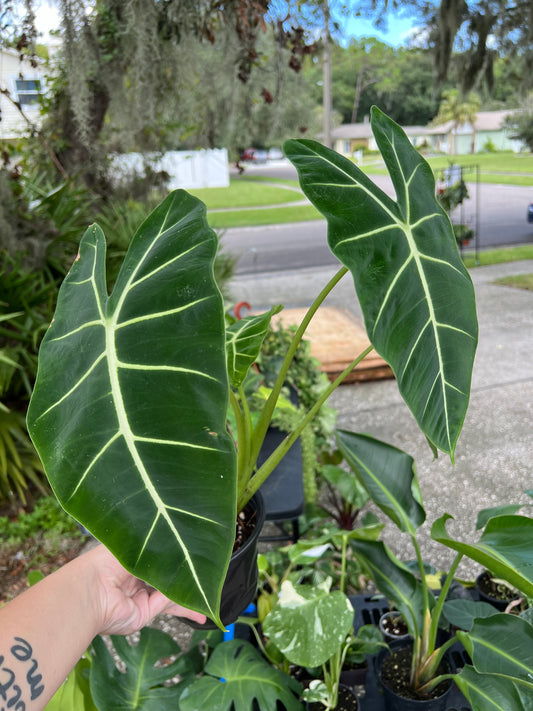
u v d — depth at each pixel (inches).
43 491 100.1
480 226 362.6
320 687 49.1
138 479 21.8
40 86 127.8
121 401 22.9
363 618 62.6
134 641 72.8
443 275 29.3
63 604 29.6
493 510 52.6
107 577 33.1
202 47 116.5
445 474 104.3
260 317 38.9
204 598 20.5
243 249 338.3
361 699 53.8
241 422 38.4
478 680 42.9
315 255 314.3
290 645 45.7
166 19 102.3
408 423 123.7
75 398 23.6
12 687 24.8
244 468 39.8
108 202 147.7
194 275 24.6
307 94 140.1
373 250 27.2
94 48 105.4
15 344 104.6
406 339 26.9
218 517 21.1
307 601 48.1
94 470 22.0
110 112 133.6
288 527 83.4
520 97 199.5
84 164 140.7
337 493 94.9
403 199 29.9
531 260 260.5
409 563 66.9
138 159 154.2
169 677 49.7
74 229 118.3
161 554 21.0
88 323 25.2
